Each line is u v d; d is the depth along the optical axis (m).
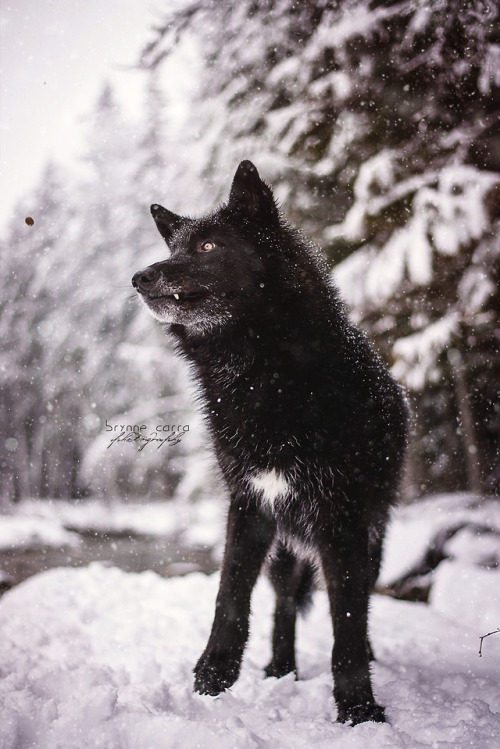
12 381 22.58
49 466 23.12
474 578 5.64
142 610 5.07
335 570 2.93
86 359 13.71
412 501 7.82
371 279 6.46
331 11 6.45
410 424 4.13
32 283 19.06
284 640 3.57
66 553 11.86
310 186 7.04
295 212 6.97
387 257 6.44
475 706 2.66
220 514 3.83
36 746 2.17
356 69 6.56
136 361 12.10
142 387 12.88
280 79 6.80
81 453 20.59
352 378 3.09
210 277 3.27
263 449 3.12
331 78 6.58
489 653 3.90
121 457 15.20
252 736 2.24
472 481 7.43
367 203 6.46
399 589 6.29
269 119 6.93
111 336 13.09
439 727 2.47
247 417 3.15
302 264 3.36
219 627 3.00
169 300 3.29
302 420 3.03
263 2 6.57
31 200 22.08
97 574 6.49
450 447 8.16
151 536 14.67
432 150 6.49
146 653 3.77
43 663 3.34
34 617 4.70
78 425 19.25
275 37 6.77
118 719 2.25
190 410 10.10
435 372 6.98
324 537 3.01
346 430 3.00
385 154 6.55
